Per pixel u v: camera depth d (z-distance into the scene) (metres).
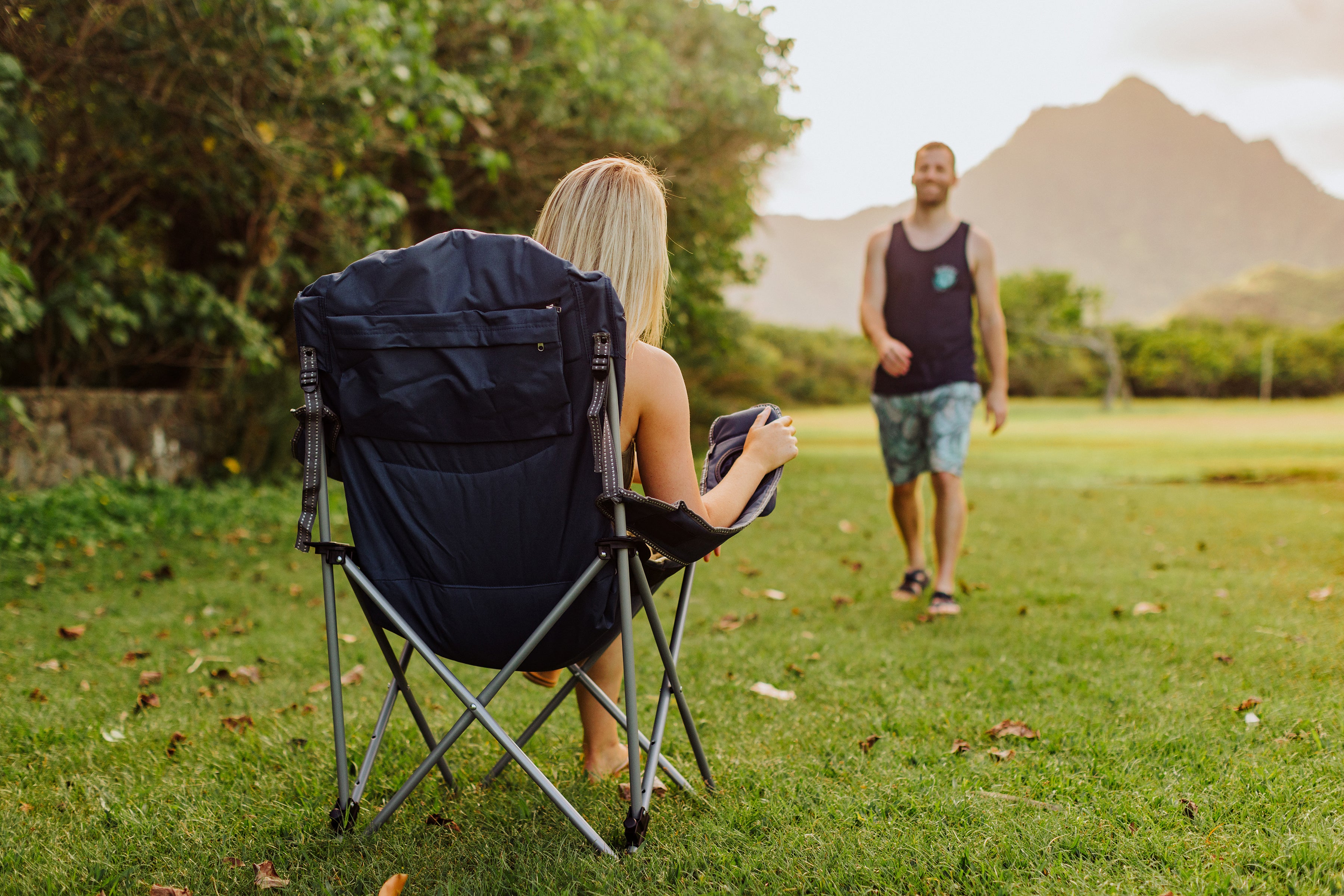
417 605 1.47
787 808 1.75
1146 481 9.51
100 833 1.71
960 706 2.41
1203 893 1.39
